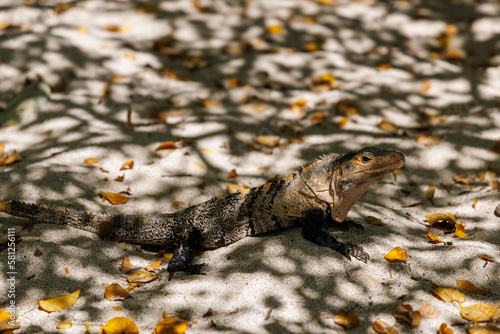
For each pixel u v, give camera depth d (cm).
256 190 411
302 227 398
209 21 842
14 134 547
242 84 682
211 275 367
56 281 351
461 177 501
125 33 788
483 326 313
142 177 495
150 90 654
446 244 392
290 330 312
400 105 632
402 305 329
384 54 768
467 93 639
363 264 369
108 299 339
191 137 567
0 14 775
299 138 576
